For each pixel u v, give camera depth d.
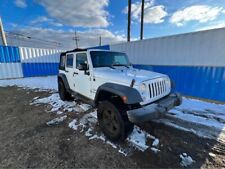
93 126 3.45
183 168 2.12
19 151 2.53
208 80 5.59
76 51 4.18
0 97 6.53
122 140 2.70
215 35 5.20
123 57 4.39
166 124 3.48
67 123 3.64
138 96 2.42
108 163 2.22
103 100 3.08
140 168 2.12
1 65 11.68
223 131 3.13
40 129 3.35
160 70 7.17
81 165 2.18
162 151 2.50
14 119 3.99
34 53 13.55
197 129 3.23
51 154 2.44
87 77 3.65
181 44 6.21
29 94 6.93
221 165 2.17
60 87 5.66
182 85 6.41
